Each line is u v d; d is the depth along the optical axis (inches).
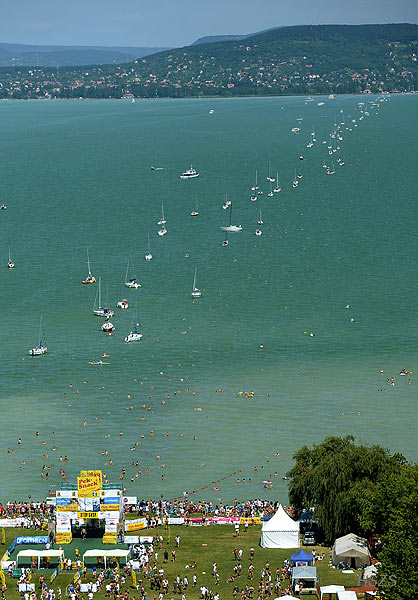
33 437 7130.9
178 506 6033.5
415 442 6939.0
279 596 4635.8
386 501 4965.6
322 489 5354.3
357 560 4926.2
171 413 7564.0
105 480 6441.9
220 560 5162.4
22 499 6190.9
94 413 7578.7
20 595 4758.9
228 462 6722.4
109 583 4909.0
